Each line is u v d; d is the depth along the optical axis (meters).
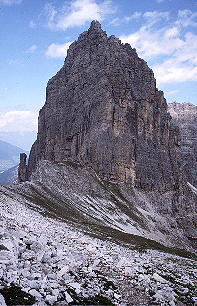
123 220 162.75
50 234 34.28
